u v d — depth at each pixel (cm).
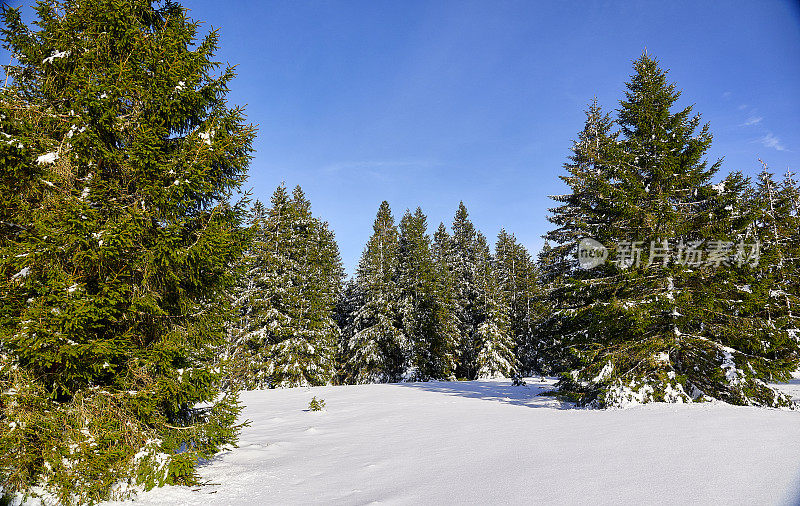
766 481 446
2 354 554
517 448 731
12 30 673
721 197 1266
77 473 526
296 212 3597
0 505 507
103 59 698
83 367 589
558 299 1730
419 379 3497
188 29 771
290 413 1508
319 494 570
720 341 1254
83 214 584
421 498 512
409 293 3678
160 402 672
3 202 593
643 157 1391
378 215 4931
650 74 1483
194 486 633
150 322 694
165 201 654
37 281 552
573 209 1902
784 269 1559
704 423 795
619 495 451
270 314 3025
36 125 624
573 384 1462
